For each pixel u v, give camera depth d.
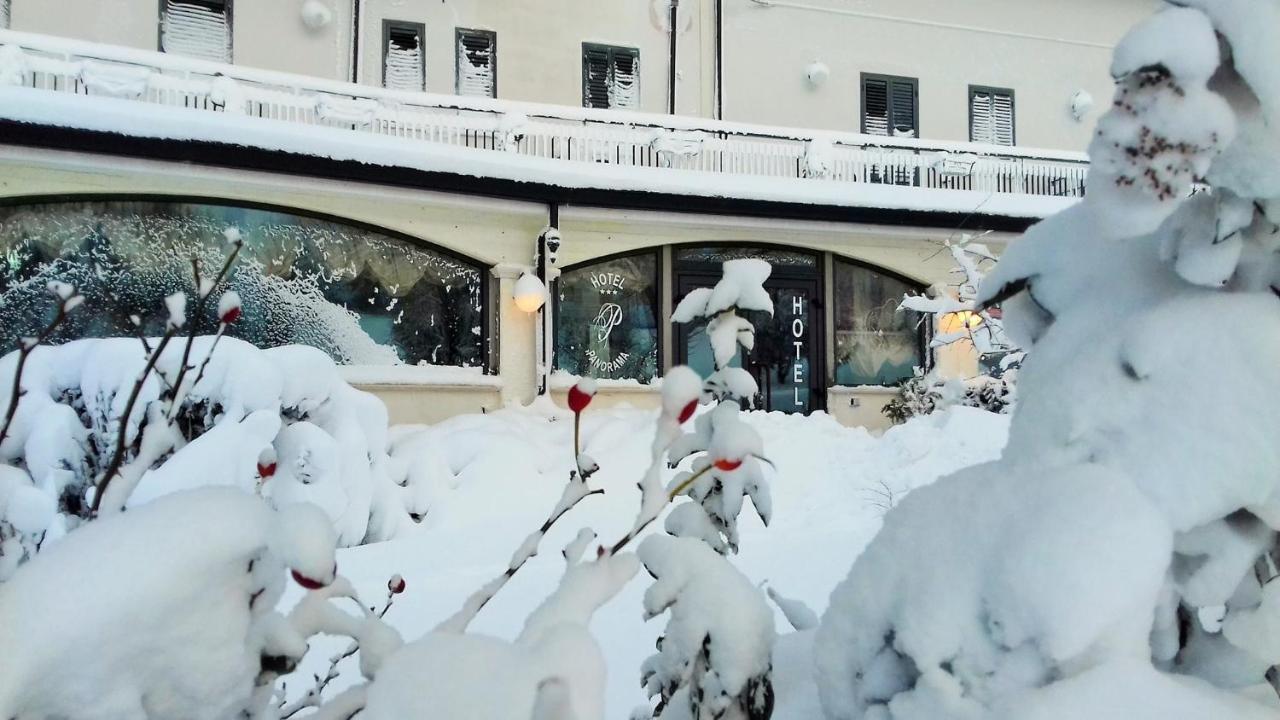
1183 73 1.26
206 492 1.21
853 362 15.71
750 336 2.57
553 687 0.85
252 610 1.20
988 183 16.12
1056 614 1.25
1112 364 1.48
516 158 13.12
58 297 1.57
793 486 9.44
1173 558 1.50
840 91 17.48
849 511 8.88
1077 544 1.27
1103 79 18.89
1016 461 1.55
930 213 15.02
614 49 16.50
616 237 14.30
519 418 11.91
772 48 17.20
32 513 3.01
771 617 1.72
